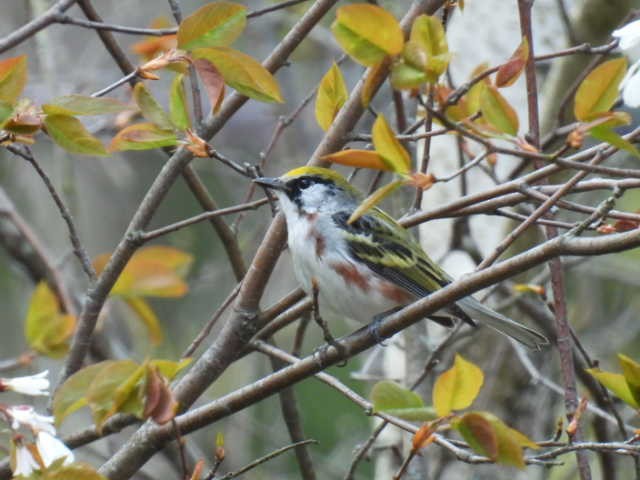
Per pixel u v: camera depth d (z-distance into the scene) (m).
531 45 8.77
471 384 7.04
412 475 11.31
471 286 7.97
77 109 7.95
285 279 18.12
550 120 14.29
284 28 18.81
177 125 8.69
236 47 19.00
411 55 7.02
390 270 10.73
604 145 9.03
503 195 9.37
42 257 13.69
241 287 9.85
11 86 7.91
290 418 11.27
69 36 19.03
